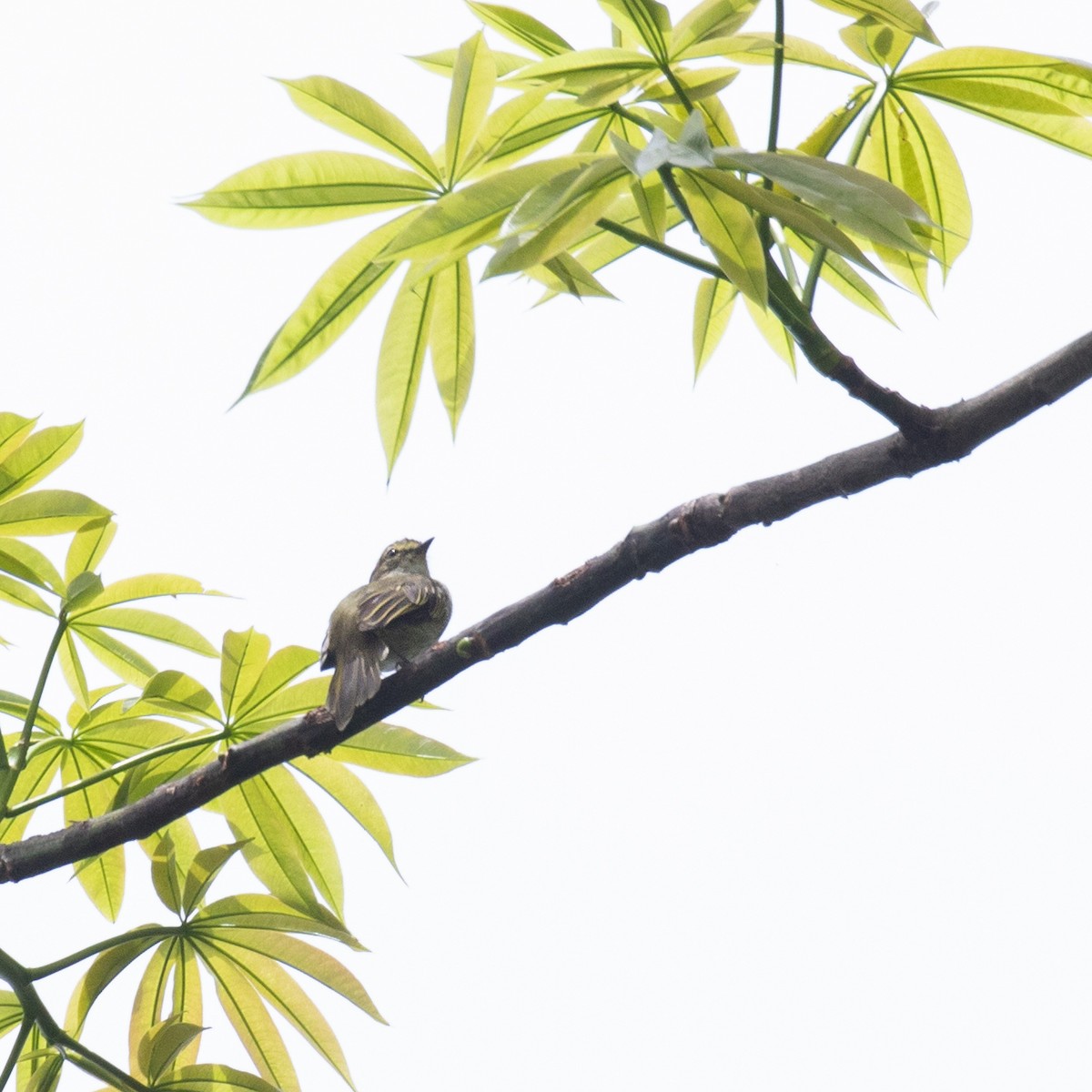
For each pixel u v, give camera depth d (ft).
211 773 23.67
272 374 23.07
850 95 24.25
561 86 20.71
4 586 27.40
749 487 20.59
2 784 24.52
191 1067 24.56
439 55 23.94
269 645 25.94
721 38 20.15
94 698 28.96
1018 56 23.04
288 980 26.86
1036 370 19.21
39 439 25.91
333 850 27.27
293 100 21.45
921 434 19.39
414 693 23.38
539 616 22.24
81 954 24.43
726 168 16.89
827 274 26.86
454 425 23.75
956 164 25.02
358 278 22.74
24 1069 24.85
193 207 21.72
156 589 28.22
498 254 17.04
